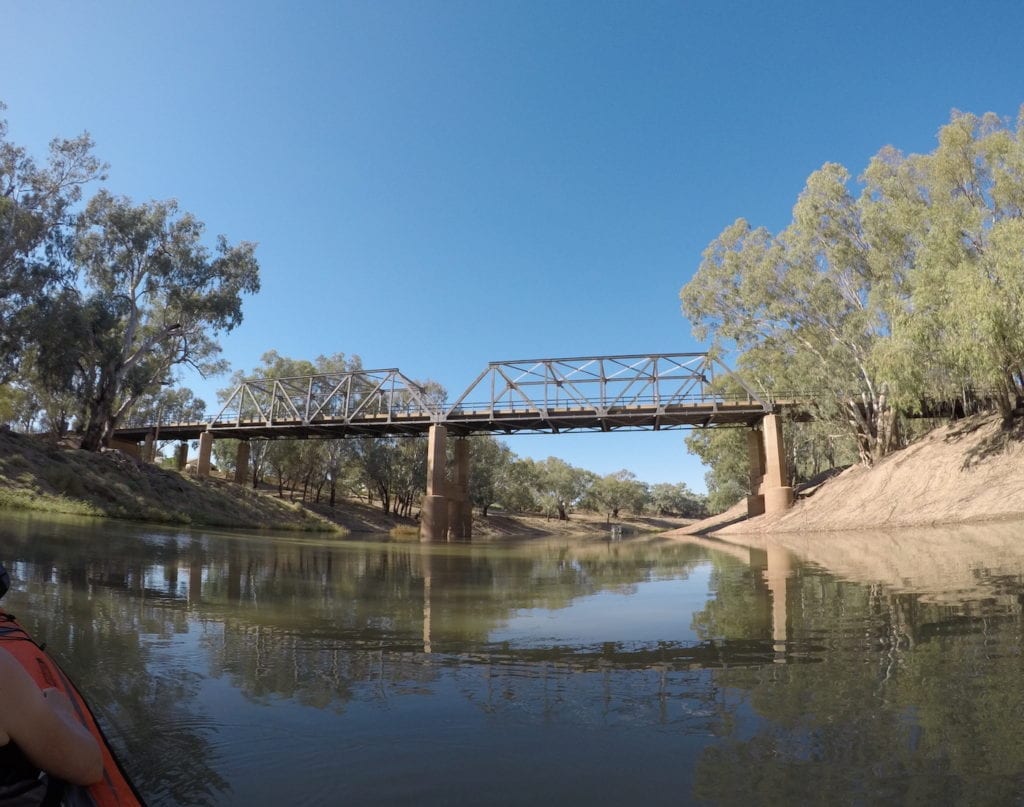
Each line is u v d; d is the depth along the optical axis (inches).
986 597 293.3
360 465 3075.8
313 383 2910.9
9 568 400.2
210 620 275.0
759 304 1563.7
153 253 1683.1
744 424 2106.3
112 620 261.4
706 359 1892.2
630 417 2009.1
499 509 4845.0
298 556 716.0
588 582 478.3
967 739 123.9
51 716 65.7
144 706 154.8
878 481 1270.9
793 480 2447.1
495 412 2118.6
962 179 1226.6
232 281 1756.9
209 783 111.7
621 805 101.0
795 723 137.1
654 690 167.2
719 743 127.5
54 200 1401.3
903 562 487.2
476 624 279.3
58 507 1083.3
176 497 1596.9
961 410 1386.6
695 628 257.8
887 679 167.3
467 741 131.5
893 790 103.6
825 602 309.0
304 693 167.6
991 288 901.2
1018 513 794.2
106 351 1594.5
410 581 487.2
